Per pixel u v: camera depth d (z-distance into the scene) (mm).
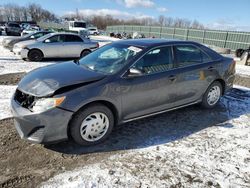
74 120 3273
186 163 3186
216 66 4812
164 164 3148
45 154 3285
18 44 11281
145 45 4047
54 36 11531
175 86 4195
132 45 4145
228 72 5090
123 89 3562
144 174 2938
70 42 11844
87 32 33812
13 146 3443
